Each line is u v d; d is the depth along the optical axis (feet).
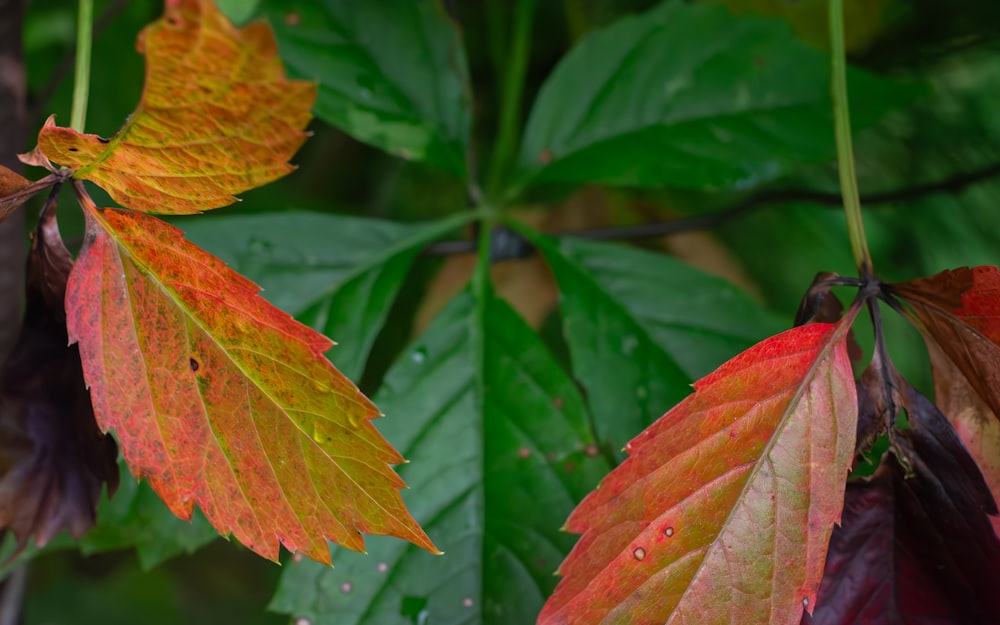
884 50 2.05
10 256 1.71
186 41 1.40
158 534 1.73
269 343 1.49
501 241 2.00
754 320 1.82
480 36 2.44
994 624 1.55
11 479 1.57
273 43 1.41
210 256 1.48
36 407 1.57
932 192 1.96
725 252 2.28
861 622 1.56
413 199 2.48
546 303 2.19
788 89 1.89
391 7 1.88
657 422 1.52
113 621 2.78
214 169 1.47
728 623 1.52
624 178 1.88
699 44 1.91
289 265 1.83
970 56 2.01
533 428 1.77
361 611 1.69
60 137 1.45
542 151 1.91
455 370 1.79
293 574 1.70
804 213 2.19
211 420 1.51
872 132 2.08
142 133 1.45
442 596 1.70
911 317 1.59
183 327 1.50
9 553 1.69
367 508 1.51
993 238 1.99
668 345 1.80
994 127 2.01
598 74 1.92
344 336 1.82
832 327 1.55
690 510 1.52
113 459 1.58
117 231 1.50
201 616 2.78
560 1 2.37
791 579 1.52
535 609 1.69
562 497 1.73
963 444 1.58
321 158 2.46
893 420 1.57
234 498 1.52
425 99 1.88
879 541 1.57
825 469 1.53
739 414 1.53
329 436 1.50
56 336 1.57
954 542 1.56
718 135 1.88
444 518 1.73
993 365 1.54
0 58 1.73
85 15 1.55
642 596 1.52
